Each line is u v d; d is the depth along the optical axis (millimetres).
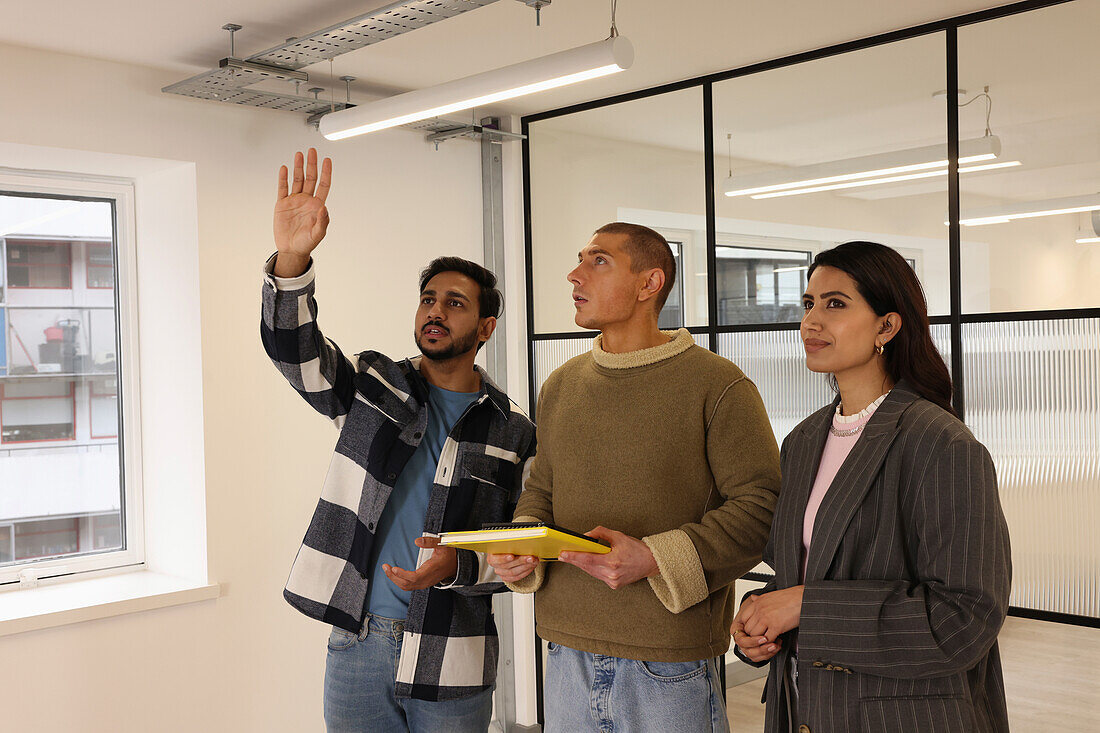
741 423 1986
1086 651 2969
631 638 1957
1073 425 2979
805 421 1876
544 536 1706
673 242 3949
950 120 3182
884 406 1692
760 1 2969
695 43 3387
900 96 3291
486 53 3453
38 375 3689
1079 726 2979
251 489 3752
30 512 3678
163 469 3834
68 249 3758
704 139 3826
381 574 2410
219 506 3664
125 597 3443
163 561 3859
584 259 2123
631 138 4066
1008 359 3104
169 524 3814
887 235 3350
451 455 2451
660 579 1900
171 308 3748
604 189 4172
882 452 1642
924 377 1706
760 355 3711
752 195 3697
